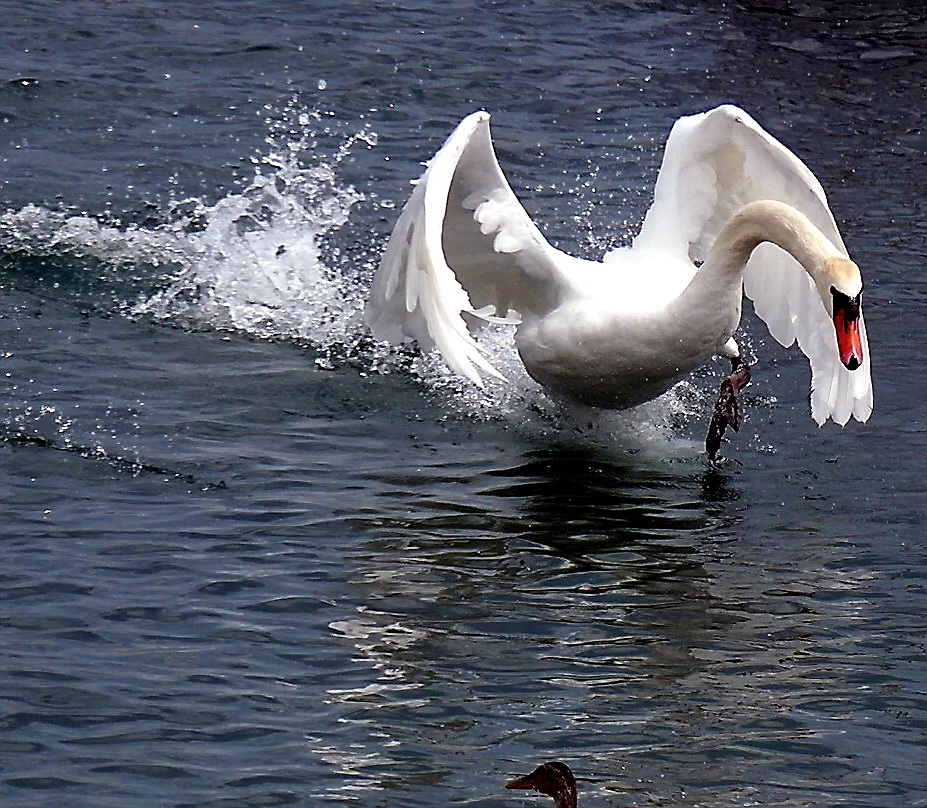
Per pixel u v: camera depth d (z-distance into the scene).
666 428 13.45
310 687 9.24
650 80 22.45
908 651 9.87
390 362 14.32
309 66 21.91
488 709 9.09
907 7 25.59
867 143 20.83
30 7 23.02
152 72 21.33
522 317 12.98
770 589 10.67
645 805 8.16
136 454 12.30
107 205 17.47
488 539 11.30
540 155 19.81
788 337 13.32
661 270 12.76
